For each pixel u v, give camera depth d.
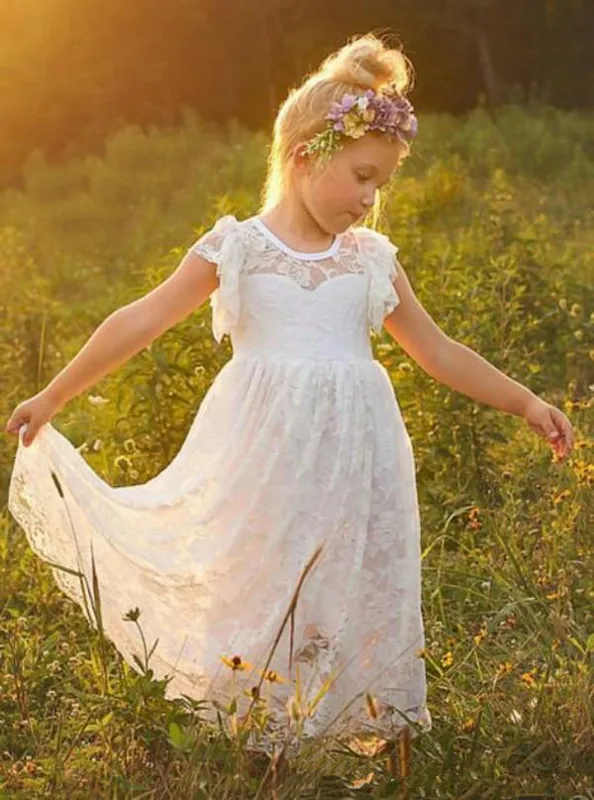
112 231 21.89
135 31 38.34
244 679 4.87
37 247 20.58
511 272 10.02
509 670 5.37
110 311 12.56
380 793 4.67
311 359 4.90
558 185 20.56
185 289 5.03
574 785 4.89
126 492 5.09
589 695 5.23
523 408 5.23
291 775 4.60
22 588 6.65
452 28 38.59
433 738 5.10
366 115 4.81
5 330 11.09
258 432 4.88
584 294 11.56
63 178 27.12
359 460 4.89
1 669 5.89
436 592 6.30
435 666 5.59
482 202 16.66
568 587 6.18
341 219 4.94
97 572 5.09
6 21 37.38
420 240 12.10
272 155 5.14
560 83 38.19
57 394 5.04
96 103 37.12
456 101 38.81
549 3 38.56
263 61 38.94
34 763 4.97
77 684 5.67
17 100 36.59
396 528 4.98
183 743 4.51
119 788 4.66
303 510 4.84
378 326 5.05
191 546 4.96
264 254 4.97
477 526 6.85
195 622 4.95
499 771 4.92
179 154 26.89
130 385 8.53
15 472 5.16
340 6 39.03
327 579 4.87
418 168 21.41
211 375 8.10
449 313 9.53
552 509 7.08
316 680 4.86
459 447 8.00
